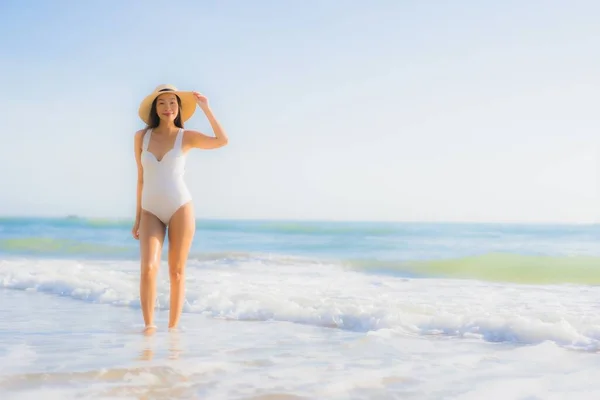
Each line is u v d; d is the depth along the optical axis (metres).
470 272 9.73
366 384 3.06
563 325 4.48
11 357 3.55
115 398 2.71
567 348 4.08
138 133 4.76
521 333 4.47
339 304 5.69
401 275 9.62
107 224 36.53
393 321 4.95
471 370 3.41
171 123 4.71
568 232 24.06
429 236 22.03
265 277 9.00
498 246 16.42
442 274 9.64
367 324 5.03
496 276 9.15
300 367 3.42
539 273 9.38
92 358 3.54
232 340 4.33
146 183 4.62
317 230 26.50
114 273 8.68
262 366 3.44
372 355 3.83
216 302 5.99
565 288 7.66
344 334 4.70
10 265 9.96
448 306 5.85
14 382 2.95
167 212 4.60
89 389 2.85
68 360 3.47
